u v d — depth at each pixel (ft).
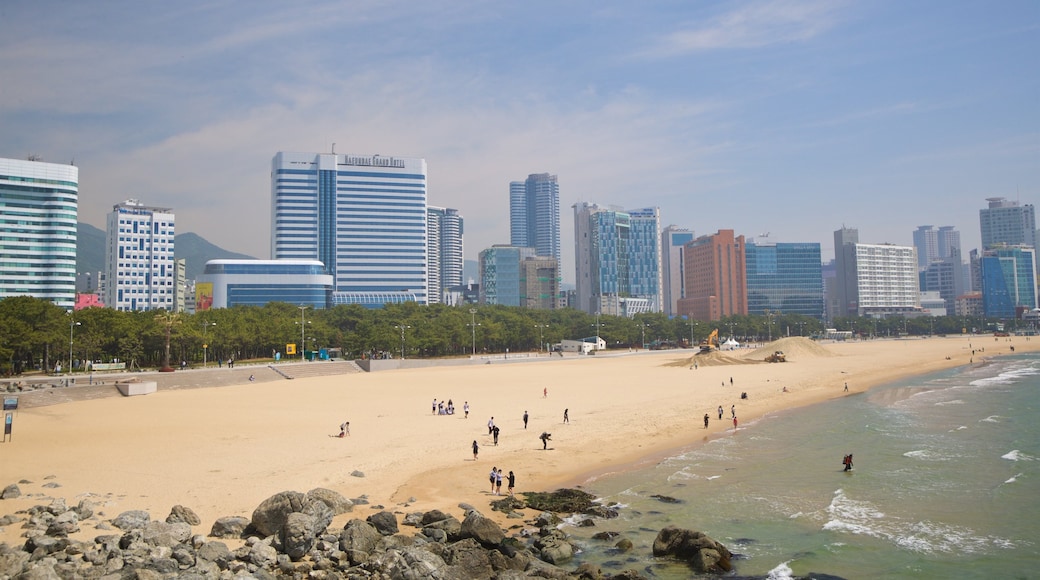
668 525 157.99
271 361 620.49
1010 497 175.32
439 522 149.48
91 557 121.29
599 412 320.09
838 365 610.65
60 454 215.31
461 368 621.31
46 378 415.44
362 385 456.04
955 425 282.15
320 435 253.65
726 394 393.91
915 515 162.40
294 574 123.85
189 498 166.20
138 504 160.25
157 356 570.87
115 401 361.71
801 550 140.67
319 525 139.44
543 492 185.26
